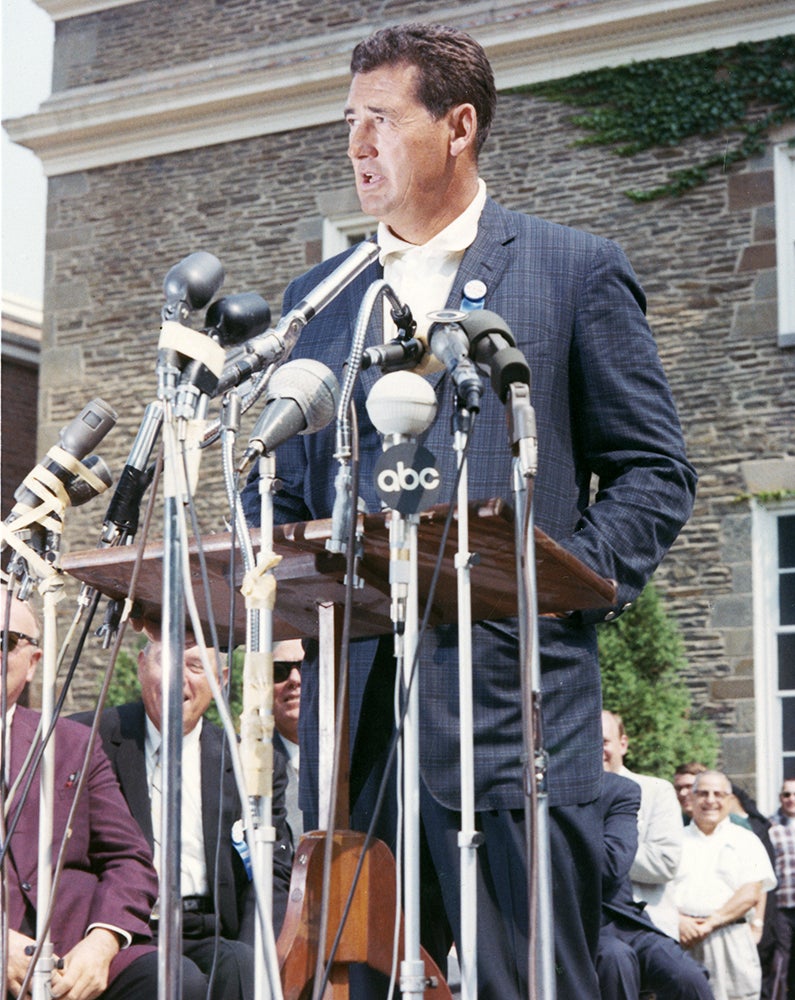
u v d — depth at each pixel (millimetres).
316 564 2209
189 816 4414
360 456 2711
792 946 8547
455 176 2785
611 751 7250
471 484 2596
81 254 14820
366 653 2570
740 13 12445
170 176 14516
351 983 2490
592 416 2697
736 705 11680
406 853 2109
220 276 2305
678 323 12438
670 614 11969
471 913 2117
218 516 13031
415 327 2365
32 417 15742
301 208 13953
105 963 3633
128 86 14508
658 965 5957
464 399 2105
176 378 2150
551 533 2605
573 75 12938
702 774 7922
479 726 2480
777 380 12078
